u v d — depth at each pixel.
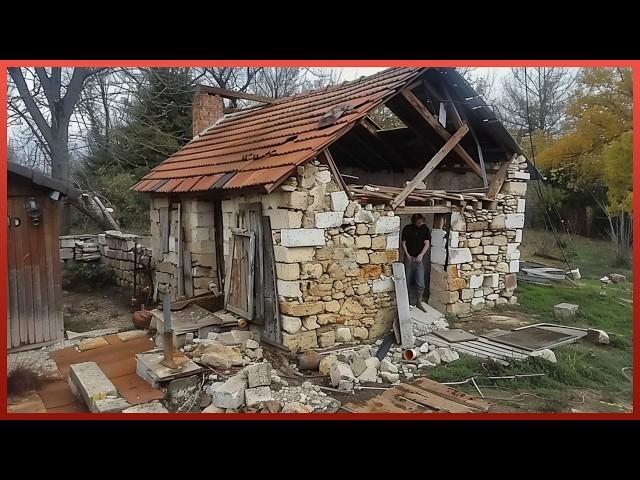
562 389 6.07
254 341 6.99
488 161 10.35
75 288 12.73
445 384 6.16
